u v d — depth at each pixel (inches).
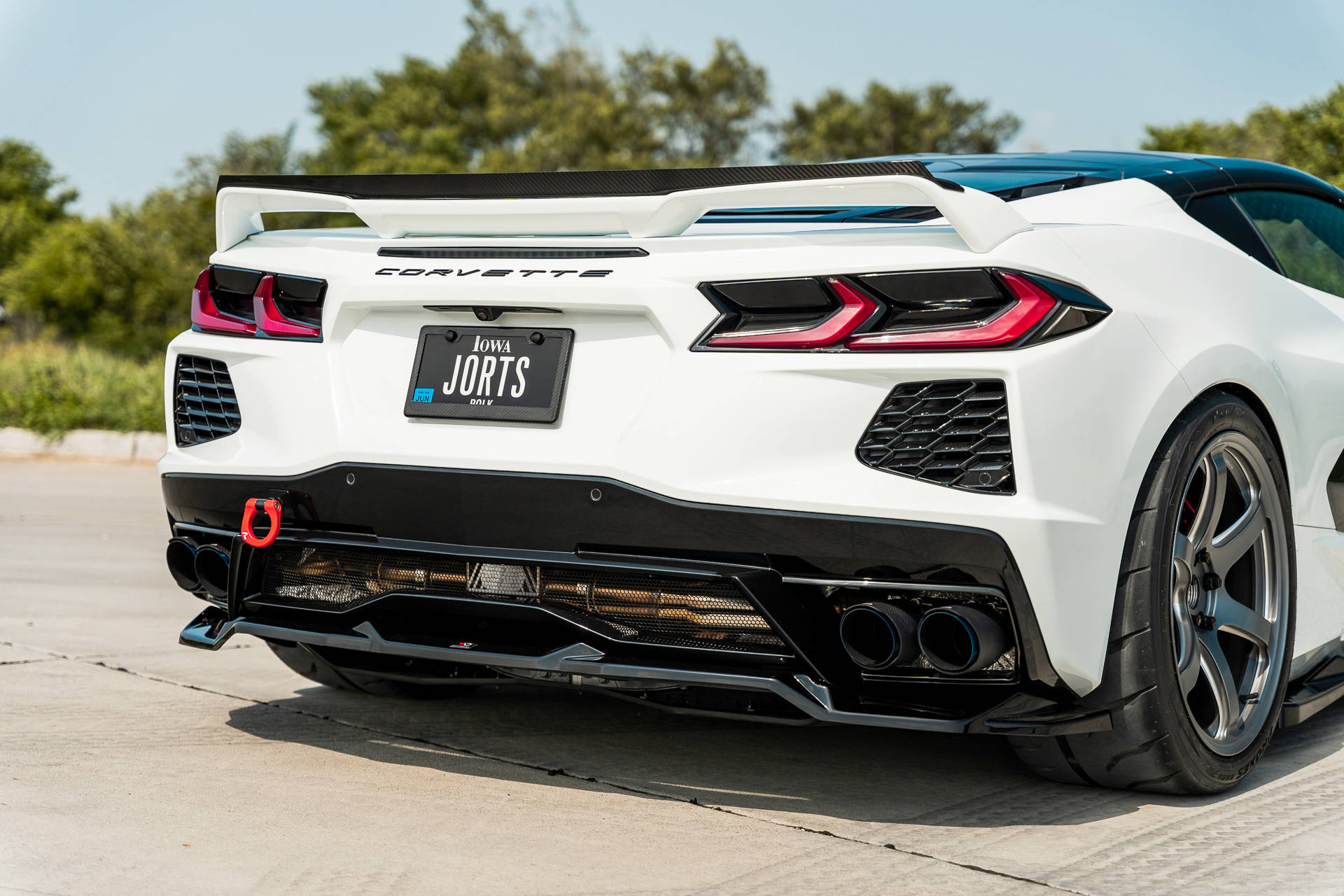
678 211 114.4
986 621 105.3
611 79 3201.3
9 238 2274.9
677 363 112.0
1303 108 1107.9
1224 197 153.6
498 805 122.1
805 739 148.2
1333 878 104.3
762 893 99.7
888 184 105.2
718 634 115.3
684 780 131.4
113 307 1721.2
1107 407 110.0
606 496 112.0
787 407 108.4
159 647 196.4
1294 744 151.8
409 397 123.2
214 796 122.7
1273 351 134.7
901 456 106.6
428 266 124.1
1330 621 147.4
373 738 145.8
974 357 104.9
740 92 3152.1
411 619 127.6
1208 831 116.6
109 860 104.2
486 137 3253.0
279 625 130.0
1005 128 3063.5
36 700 159.5
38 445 615.8
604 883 101.5
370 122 3179.1
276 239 137.2
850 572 107.7
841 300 107.9
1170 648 116.7
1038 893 100.1
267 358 129.9
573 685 126.8
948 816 120.3
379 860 106.0
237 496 130.0
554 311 118.0
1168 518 115.4
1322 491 143.8
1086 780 126.6
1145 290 118.8
